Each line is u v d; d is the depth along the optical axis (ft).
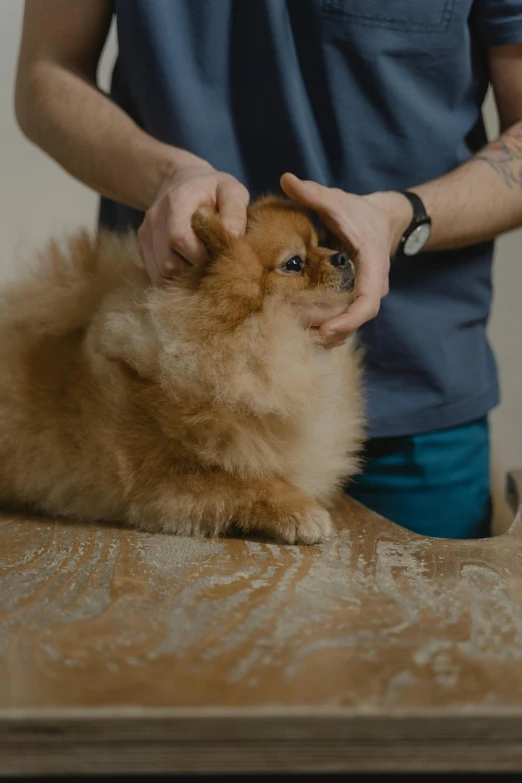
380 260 3.89
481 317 5.38
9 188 7.80
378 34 4.68
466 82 5.03
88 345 4.02
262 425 3.84
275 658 2.12
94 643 2.23
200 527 3.76
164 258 3.67
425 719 1.78
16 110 5.24
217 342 3.67
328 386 4.03
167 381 3.65
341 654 2.15
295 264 3.90
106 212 5.74
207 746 1.78
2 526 3.79
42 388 4.10
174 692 1.89
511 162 4.91
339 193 3.95
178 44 4.78
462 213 4.58
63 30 5.01
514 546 3.38
